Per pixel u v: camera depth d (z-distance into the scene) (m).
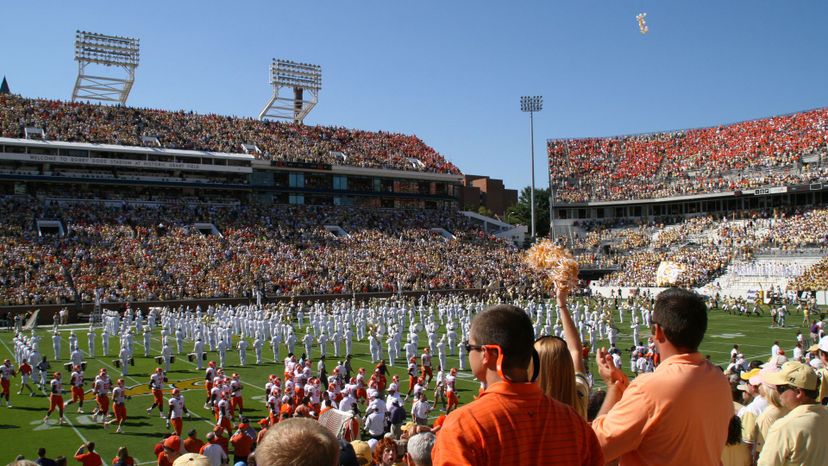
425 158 96.38
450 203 97.38
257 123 89.56
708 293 69.00
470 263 78.69
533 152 89.12
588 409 6.62
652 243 83.94
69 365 28.70
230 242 68.44
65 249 59.00
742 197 83.50
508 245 88.88
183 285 58.78
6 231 59.44
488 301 67.06
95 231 63.19
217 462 14.70
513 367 3.82
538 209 123.25
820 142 79.00
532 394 3.81
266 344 42.28
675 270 73.25
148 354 37.88
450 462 3.54
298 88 99.44
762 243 73.81
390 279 70.19
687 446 4.28
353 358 36.41
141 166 72.94
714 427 4.40
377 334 38.56
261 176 81.88
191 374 31.67
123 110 79.81
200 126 83.25
